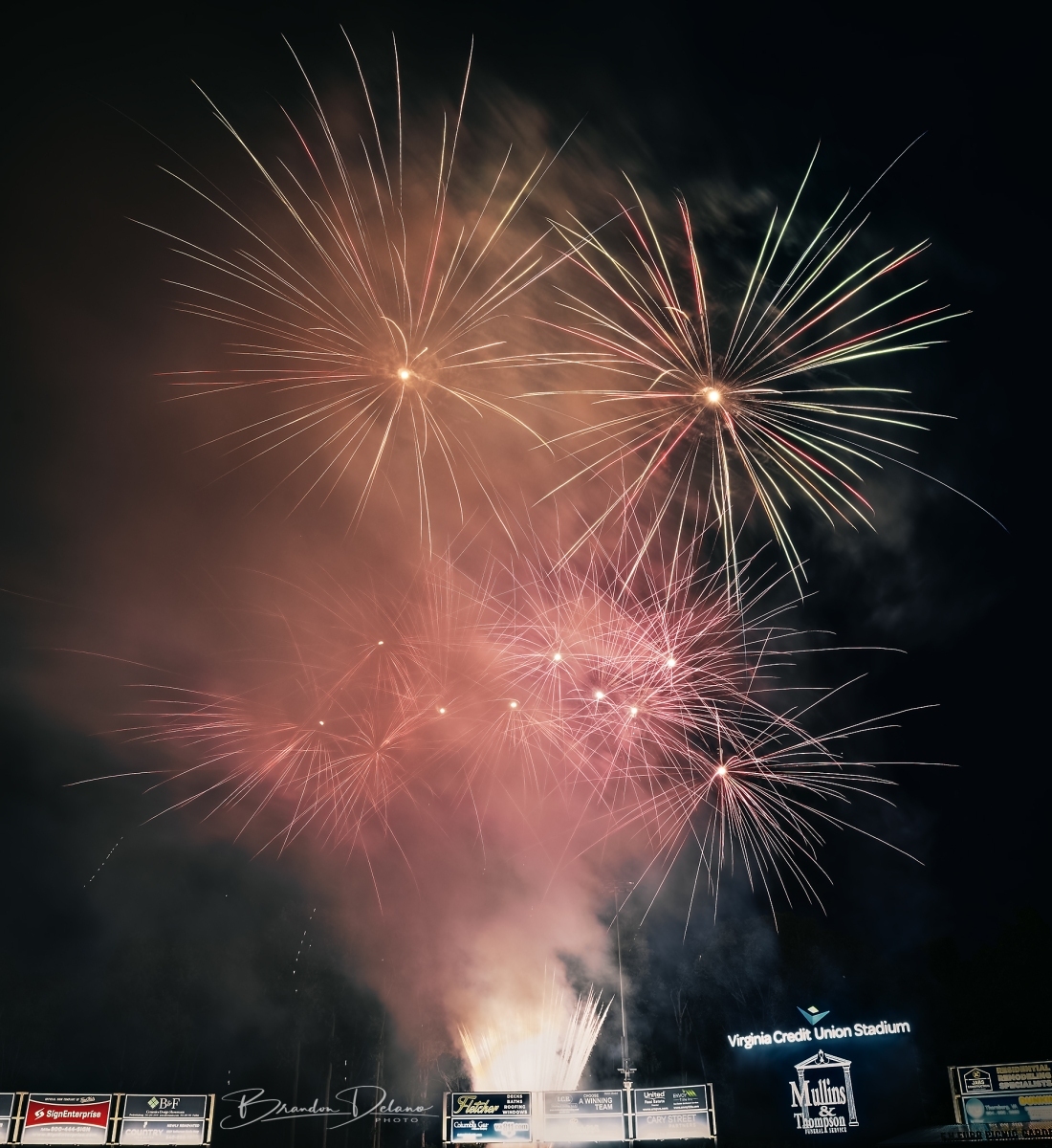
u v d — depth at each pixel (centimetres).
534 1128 3434
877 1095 3494
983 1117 3192
